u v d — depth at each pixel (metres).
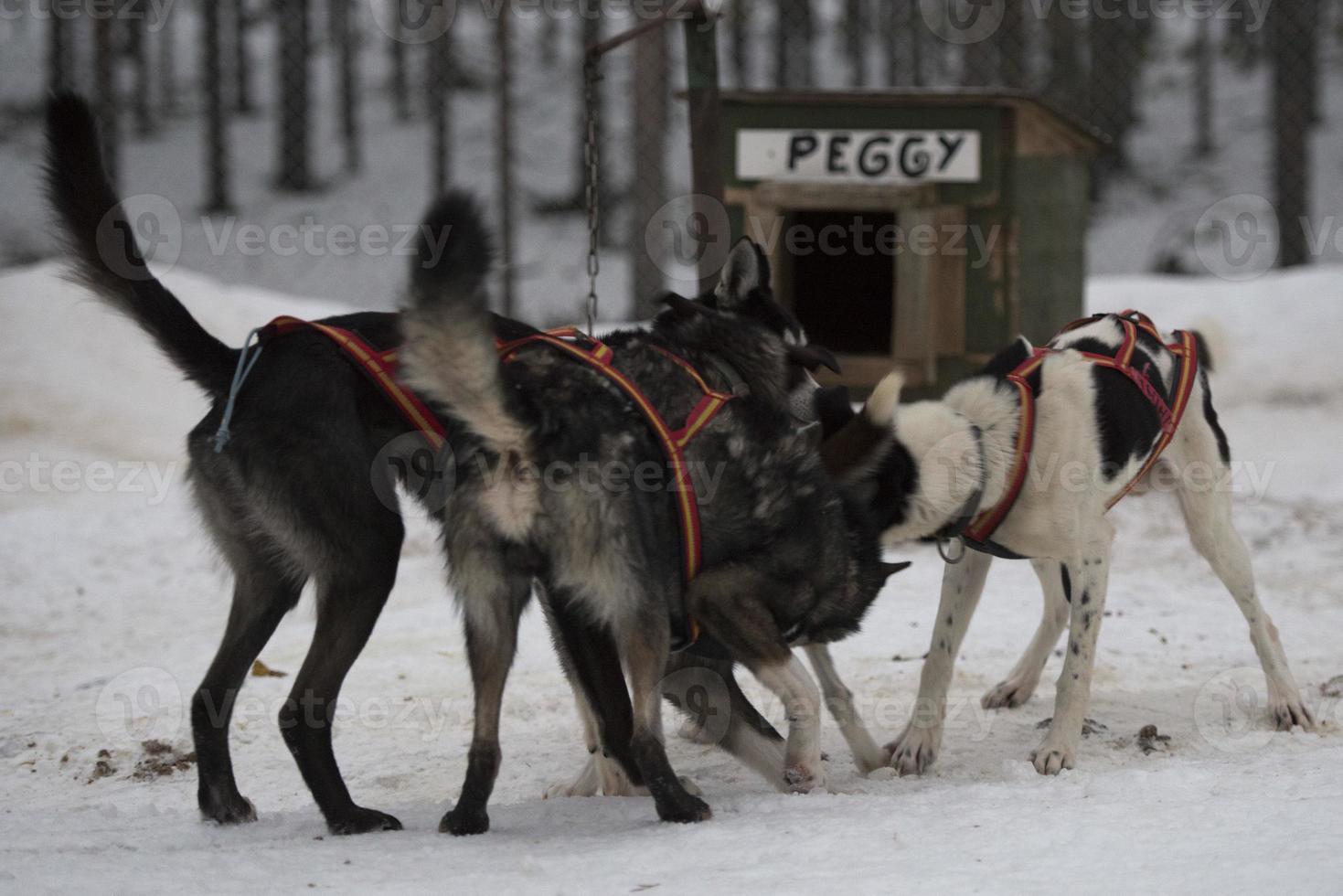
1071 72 35.44
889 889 5.21
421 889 5.46
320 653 6.97
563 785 7.84
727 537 6.97
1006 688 9.34
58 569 14.38
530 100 55.88
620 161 49.16
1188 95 57.03
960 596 8.09
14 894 5.40
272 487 6.96
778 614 7.20
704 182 12.04
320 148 50.56
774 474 7.04
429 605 12.69
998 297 14.21
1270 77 51.59
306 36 45.28
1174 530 15.05
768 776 7.39
